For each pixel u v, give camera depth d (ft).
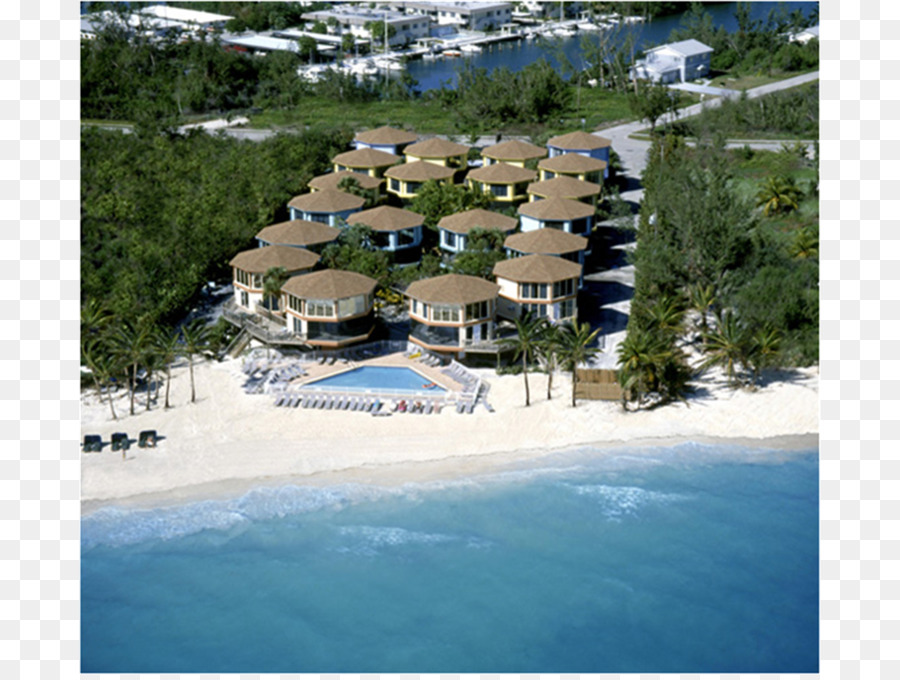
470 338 263.29
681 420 239.91
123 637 180.65
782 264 286.05
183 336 281.33
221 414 246.68
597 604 187.01
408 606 187.32
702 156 395.75
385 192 379.14
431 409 245.65
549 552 200.34
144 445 232.94
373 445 233.14
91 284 299.58
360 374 262.26
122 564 199.11
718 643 177.58
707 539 202.49
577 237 295.48
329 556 200.23
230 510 213.46
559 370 260.62
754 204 331.98
